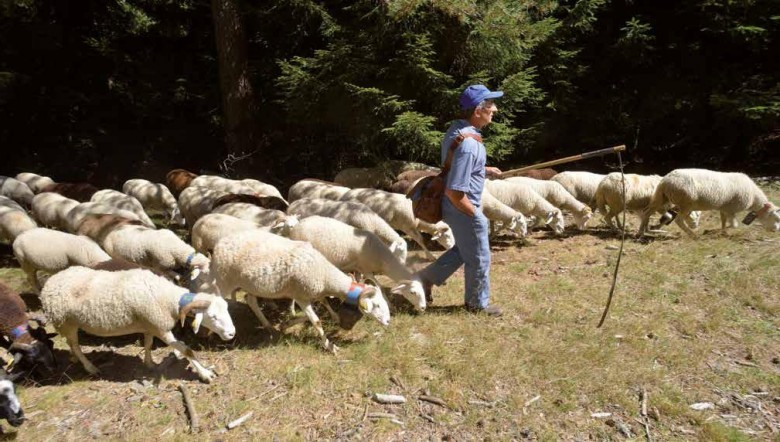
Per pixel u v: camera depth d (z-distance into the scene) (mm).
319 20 11039
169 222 9359
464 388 3787
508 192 7504
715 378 3840
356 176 10133
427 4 8984
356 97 9703
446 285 5727
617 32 12414
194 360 3963
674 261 6035
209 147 14781
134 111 14422
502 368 3975
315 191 8047
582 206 7770
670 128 12977
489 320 4805
